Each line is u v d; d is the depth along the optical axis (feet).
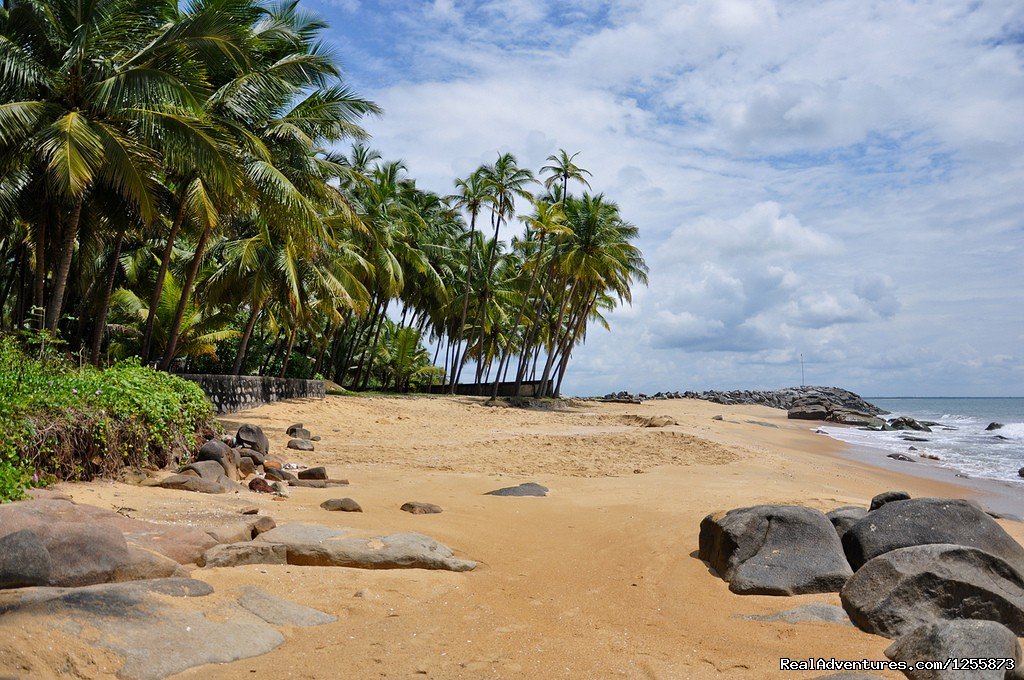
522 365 144.77
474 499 32.45
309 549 18.99
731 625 15.90
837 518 22.54
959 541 18.81
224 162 47.67
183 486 26.76
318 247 75.00
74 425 25.38
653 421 89.40
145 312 84.38
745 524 20.66
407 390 166.09
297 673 11.96
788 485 41.01
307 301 93.30
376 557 19.35
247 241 76.28
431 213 152.25
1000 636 12.31
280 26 57.52
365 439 59.72
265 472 34.40
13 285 87.10
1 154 46.34
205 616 13.41
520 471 45.57
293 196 54.39
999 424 138.41
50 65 46.78
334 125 66.18
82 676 10.82
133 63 47.85
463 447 56.90
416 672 12.35
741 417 136.87
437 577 18.69
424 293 150.41
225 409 68.18
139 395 30.14
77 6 45.39
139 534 17.75
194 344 86.74
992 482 56.85
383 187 119.03
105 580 14.21
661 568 21.24
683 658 13.62
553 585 19.36
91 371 32.58
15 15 45.24
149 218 47.26
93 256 65.16
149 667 11.35
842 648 14.17
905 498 22.27
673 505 31.17
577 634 14.99
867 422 143.02
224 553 17.80
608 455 55.57
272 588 16.24
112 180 47.80
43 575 13.42
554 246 144.87
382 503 29.48
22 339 41.39
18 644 10.95
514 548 23.58
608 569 21.40
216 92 53.93
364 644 13.52
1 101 45.16
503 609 16.55
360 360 145.18
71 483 24.13
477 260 156.87
